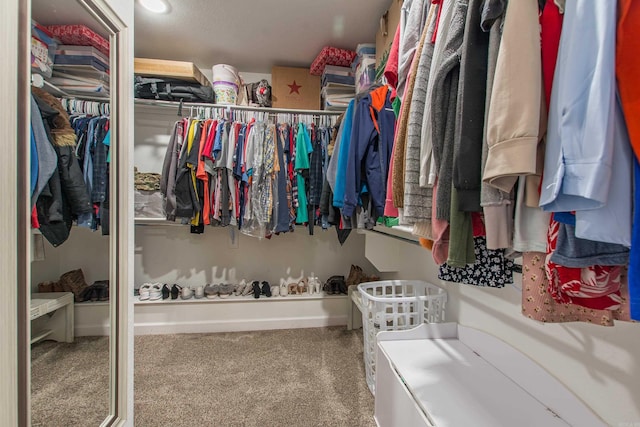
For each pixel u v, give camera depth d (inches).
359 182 54.6
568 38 17.2
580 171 15.9
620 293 19.7
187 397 56.6
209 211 75.9
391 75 42.1
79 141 38.0
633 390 26.4
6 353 21.2
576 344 31.4
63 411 35.1
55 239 34.9
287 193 79.0
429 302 56.1
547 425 31.0
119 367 34.9
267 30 74.7
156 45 82.1
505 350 40.6
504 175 19.8
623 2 15.2
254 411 52.8
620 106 15.4
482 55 23.6
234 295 92.0
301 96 91.2
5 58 20.8
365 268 106.9
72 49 34.3
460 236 25.3
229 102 83.7
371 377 57.9
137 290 91.2
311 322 93.1
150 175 80.4
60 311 35.7
